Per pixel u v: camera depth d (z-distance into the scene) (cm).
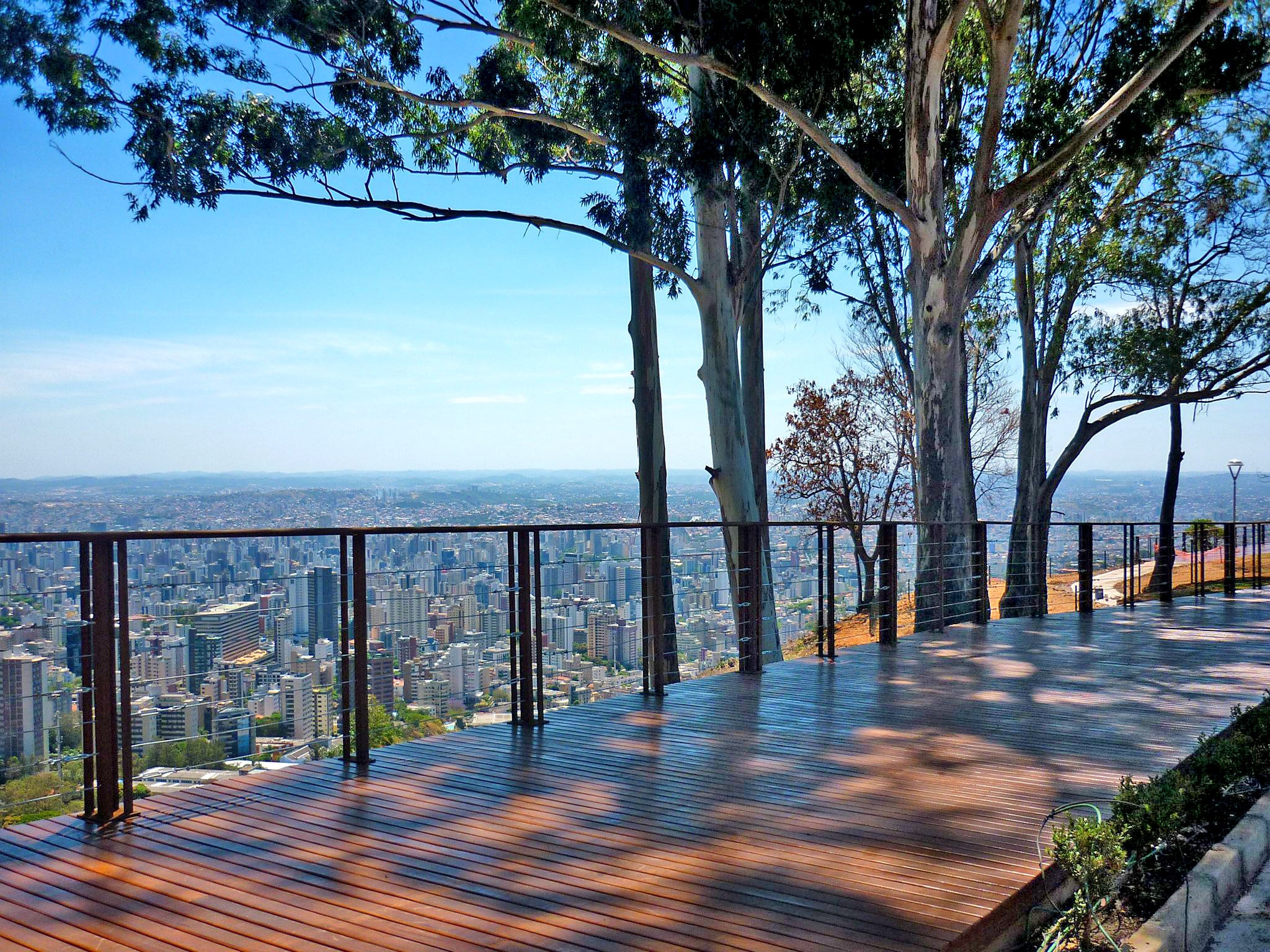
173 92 1212
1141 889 363
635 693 711
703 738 566
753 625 805
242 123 1242
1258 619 1245
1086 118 1423
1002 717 625
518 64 1488
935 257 1337
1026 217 1561
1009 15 1218
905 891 332
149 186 1208
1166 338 2080
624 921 309
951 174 1636
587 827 404
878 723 610
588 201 1386
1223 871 354
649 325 1480
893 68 1581
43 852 374
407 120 1405
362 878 346
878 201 1341
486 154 1496
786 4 1164
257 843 384
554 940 295
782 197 1452
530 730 588
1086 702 673
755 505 1537
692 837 390
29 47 1124
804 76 1235
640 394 1486
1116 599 2238
